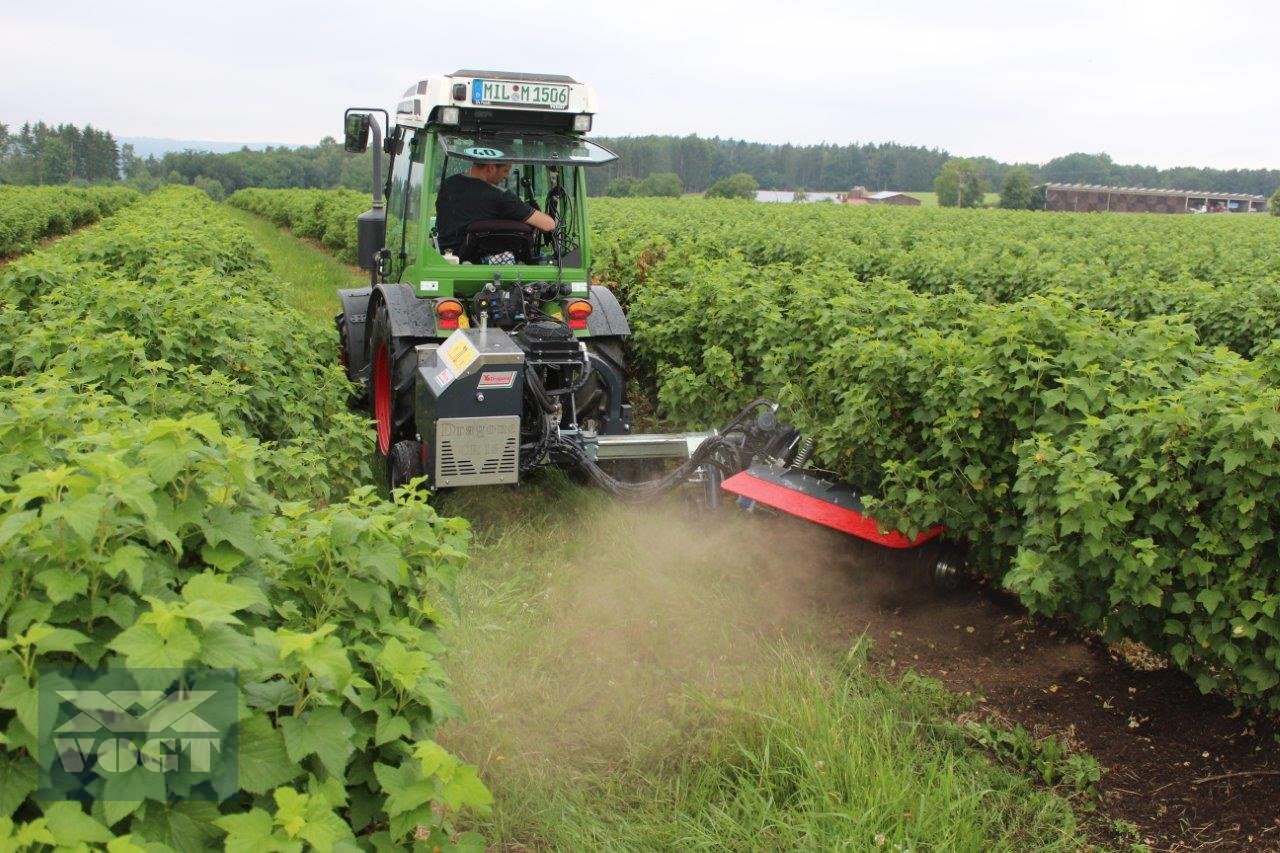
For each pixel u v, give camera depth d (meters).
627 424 7.52
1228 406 4.10
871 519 5.51
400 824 2.31
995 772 4.10
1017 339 5.15
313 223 33.16
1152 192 80.50
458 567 3.06
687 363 8.70
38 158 121.81
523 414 6.70
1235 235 24.06
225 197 92.81
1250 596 4.07
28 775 1.97
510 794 3.90
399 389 7.29
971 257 15.05
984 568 5.61
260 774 2.12
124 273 9.98
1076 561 4.47
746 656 5.02
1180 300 11.17
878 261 15.40
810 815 3.68
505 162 6.88
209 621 2.03
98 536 2.18
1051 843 3.71
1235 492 3.95
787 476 6.02
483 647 4.96
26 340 6.65
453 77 6.82
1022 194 77.94
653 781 4.01
